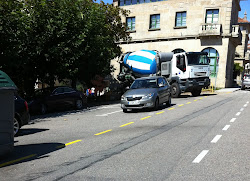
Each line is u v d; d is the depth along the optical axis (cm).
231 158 529
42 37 1516
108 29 2281
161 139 712
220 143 651
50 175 460
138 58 2336
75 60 1703
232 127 852
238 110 1263
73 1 1703
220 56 3022
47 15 1555
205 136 732
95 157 564
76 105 1627
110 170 478
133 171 469
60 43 1574
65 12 1599
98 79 2550
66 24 1560
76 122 1105
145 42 3388
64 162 537
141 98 1282
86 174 460
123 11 2488
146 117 1140
